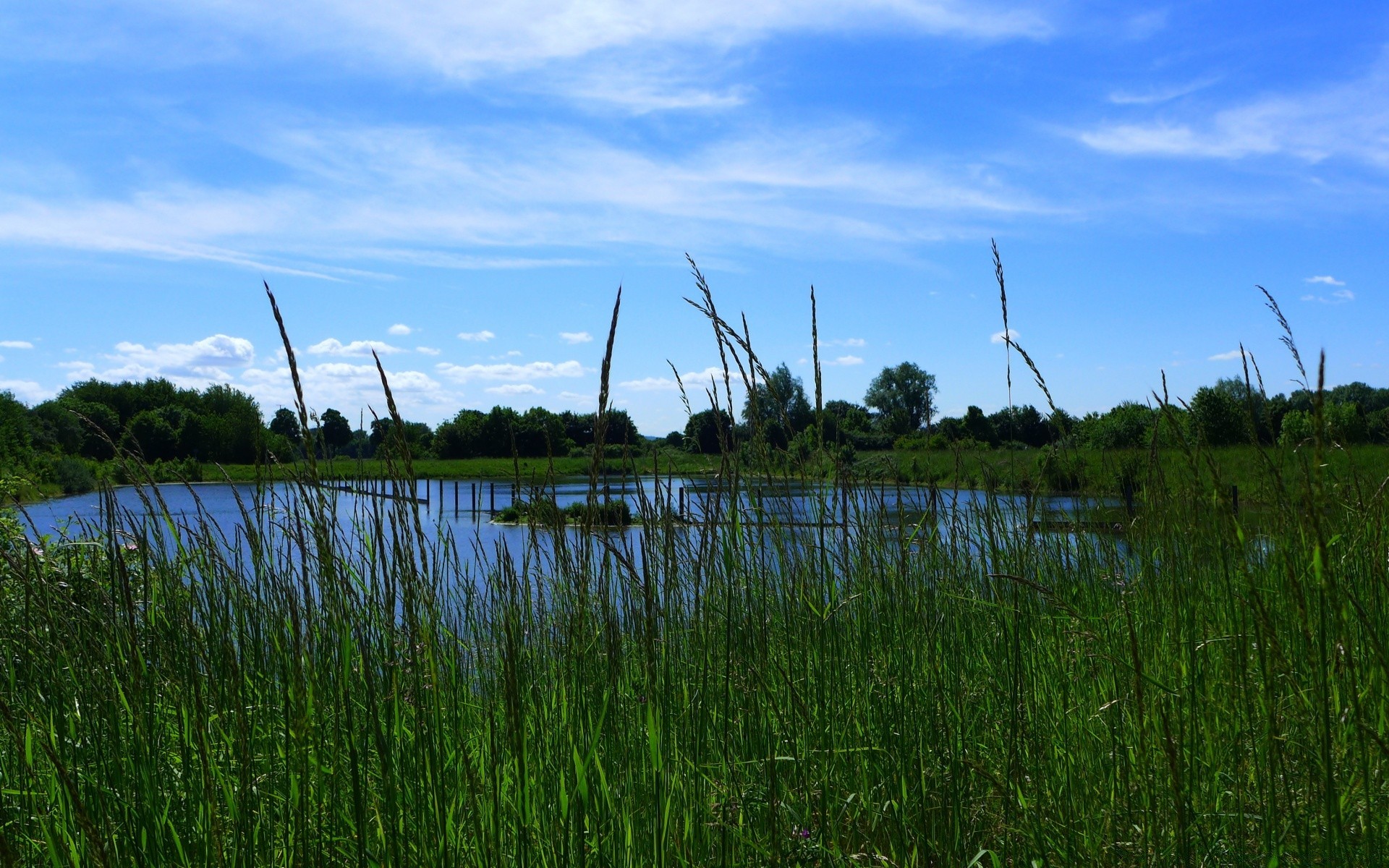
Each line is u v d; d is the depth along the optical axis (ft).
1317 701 6.63
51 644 8.23
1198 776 7.79
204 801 6.55
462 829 7.21
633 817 7.47
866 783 8.61
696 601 8.64
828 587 10.34
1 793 7.47
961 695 9.00
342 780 7.45
